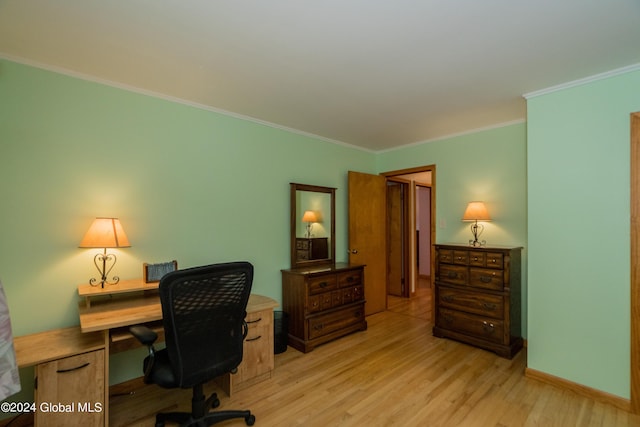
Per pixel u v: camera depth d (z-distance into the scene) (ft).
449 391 7.64
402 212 17.67
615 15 5.16
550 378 7.89
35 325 6.75
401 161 14.35
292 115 10.26
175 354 5.25
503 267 9.60
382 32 5.72
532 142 8.25
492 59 6.65
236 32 5.72
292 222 11.52
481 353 9.87
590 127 7.36
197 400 6.09
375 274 14.46
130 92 8.08
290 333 10.73
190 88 8.19
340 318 11.24
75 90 7.29
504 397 7.36
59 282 7.05
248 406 7.04
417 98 8.83
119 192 7.88
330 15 5.23
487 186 11.41
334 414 6.73
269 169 11.04
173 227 8.77
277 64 6.92
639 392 6.70
